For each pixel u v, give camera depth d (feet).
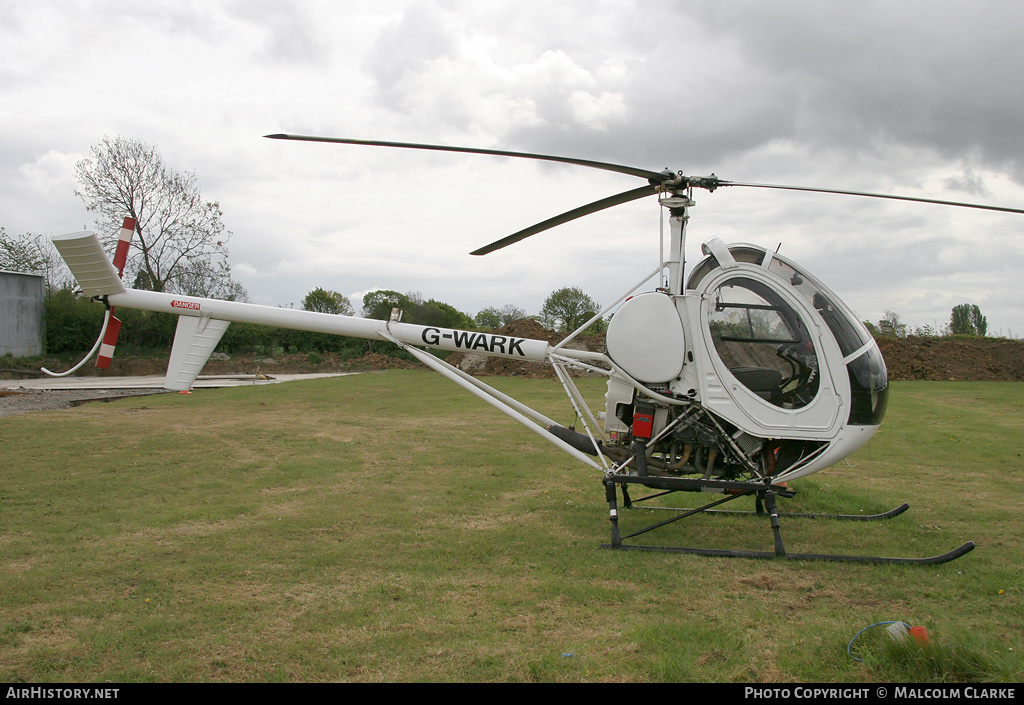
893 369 69.21
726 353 16.29
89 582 13.75
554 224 17.70
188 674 9.92
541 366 71.05
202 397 49.52
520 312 139.64
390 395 51.21
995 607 12.71
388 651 10.63
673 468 17.30
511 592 13.25
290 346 103.14
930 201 15.74
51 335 83.76
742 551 15.70
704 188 16.39
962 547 15.10
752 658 10.28
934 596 13.25
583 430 34.76
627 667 10.03
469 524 18.25
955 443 31.40
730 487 16.16
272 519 18.52
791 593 13.43
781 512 19.83
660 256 16.80
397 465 26.16
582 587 13.53
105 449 28.71
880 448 30.17
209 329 21.20
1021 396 51.70
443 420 38.65
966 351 73.20
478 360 75.51
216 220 111.14
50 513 18.93
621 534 17.58
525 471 25.13
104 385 60.80
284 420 38.11
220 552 15.69
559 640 11.03
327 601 12.80
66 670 10.07
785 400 16.02
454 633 11.31
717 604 12.76
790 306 16.03
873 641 10.62
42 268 100.68
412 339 19.90
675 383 16.61
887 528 18.17
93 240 20.29
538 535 17.28
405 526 18.01
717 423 16.34
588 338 75.66
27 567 14.67
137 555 15.44
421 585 13.66
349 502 20.44
